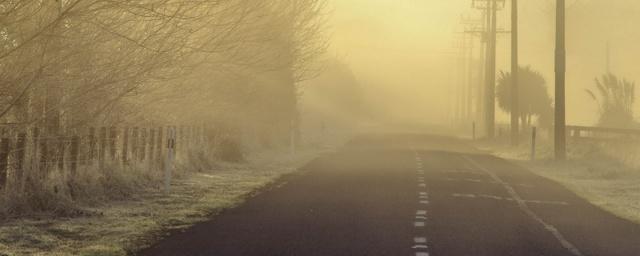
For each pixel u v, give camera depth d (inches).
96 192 690.2
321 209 655.1
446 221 589.3
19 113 629.3
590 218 629.9
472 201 724.0
